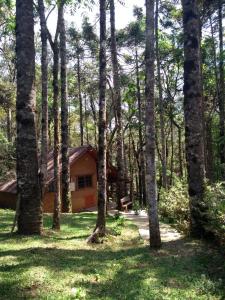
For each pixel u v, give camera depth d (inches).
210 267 351.3
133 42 1348.4
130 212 932.6
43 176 536.1
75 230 573.0
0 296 265.3
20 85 487.8
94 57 1635.1
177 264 359.9
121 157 1005.2
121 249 444.5
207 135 1338.6
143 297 272.1
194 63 486.3
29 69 488.7
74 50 1617.9
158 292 283.4
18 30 487.8
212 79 1264.8
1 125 1807.3
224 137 950.4
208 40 1125.7
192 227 486.9
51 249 410.6
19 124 489.4
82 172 1124.5
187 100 490.9
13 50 1341.0
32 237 468.1
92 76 1731.1
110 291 284.5
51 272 320.2
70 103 1905.8
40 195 501.0
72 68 1729.8
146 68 427.8
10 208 1007.6
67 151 899.4
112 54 984.3
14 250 395.2
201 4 916.0
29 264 339.0
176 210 631.8
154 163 433.4
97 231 492.1
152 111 427.5
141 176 1472.7
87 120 2140.7
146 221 707.4
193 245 439.8
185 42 492.1
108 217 749.3
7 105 1131.3
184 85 495.2
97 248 444.8
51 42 560.1
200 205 470.0
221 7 964.0
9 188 1005.2
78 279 308.0
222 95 1013.8
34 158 493.0
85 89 1790.1
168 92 1454.2
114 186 1264.8
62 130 894.4
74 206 1094.4
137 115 1471.5
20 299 260.7
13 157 1325.0
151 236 434.6
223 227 386.6
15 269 322.0
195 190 483.8
